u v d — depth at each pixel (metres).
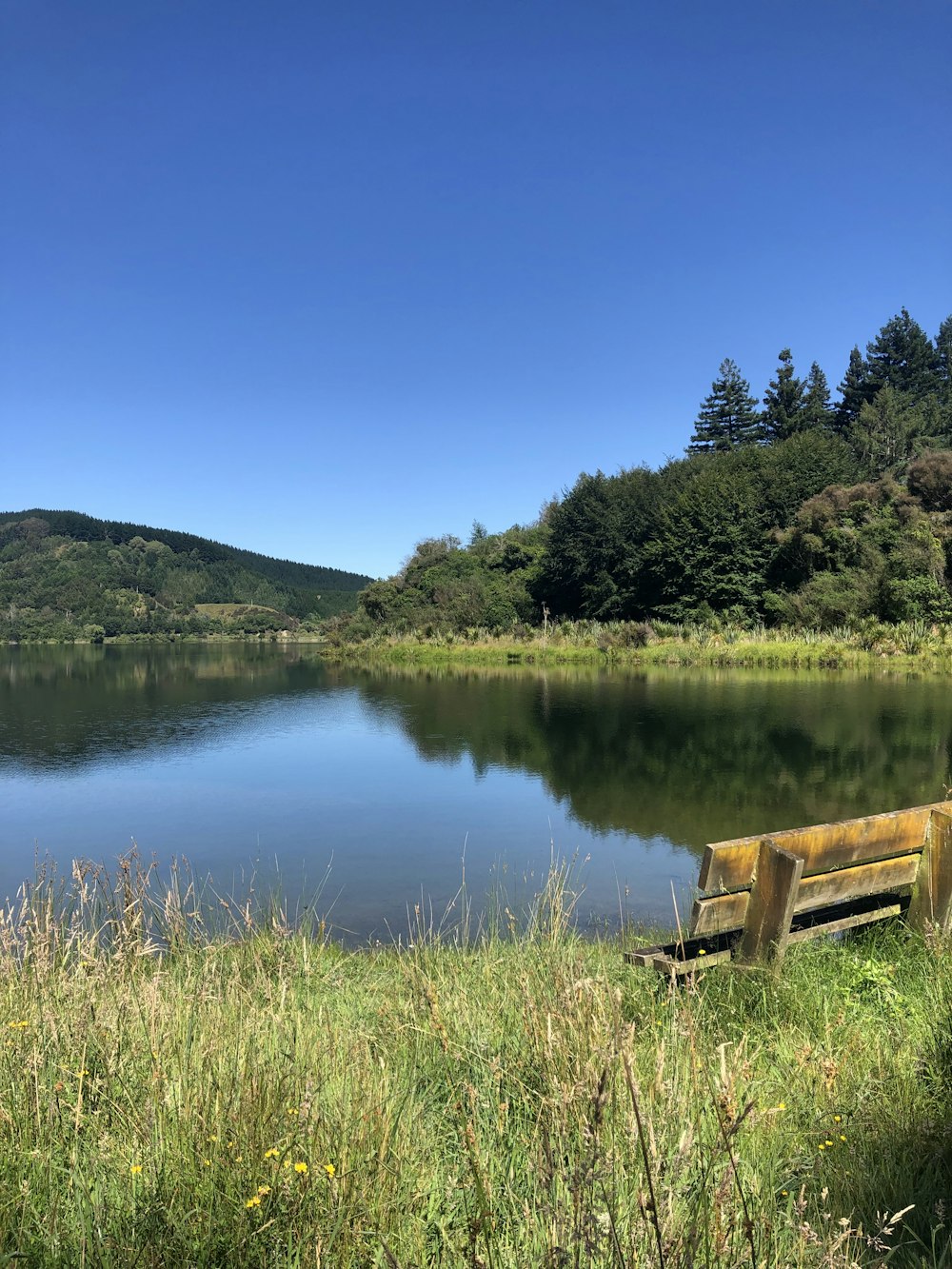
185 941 5.16
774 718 16.70
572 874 7.69
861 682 23.52
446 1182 2.13
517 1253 1.84
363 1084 2.52
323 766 13.47
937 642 29.02
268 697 25.02
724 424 76.00
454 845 8.73
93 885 6.60
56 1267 1.85
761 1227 1.83
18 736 17.28
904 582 31.88
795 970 3.84
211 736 17.14
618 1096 2.31
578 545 47.62
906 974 3.93
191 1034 2.88
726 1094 1.98
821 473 45.25
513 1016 3.21
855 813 9.50
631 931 5.82
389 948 5.62
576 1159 2.03
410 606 55.53
